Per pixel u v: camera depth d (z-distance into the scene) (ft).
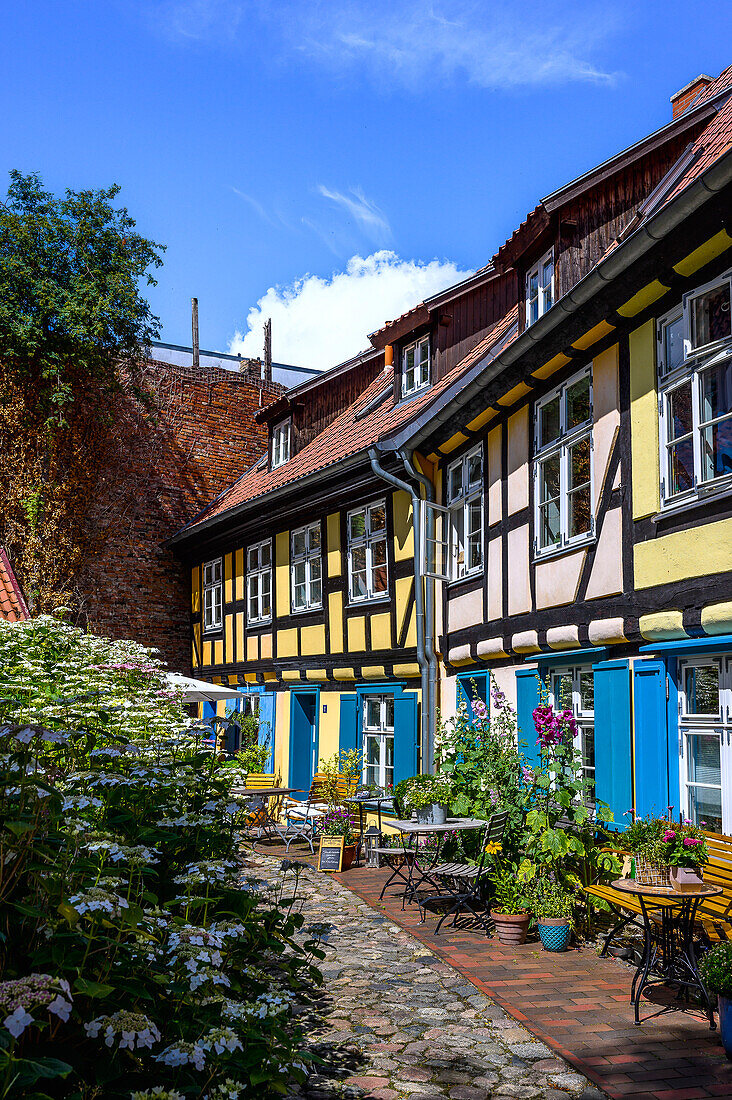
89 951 9.86
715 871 19.77
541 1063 15.81
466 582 37.70
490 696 33.76
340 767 45.83
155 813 15.31
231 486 73.92
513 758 28.63
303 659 52.49
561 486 29.58
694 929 19.84
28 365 60.64
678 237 22.66
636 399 25.18
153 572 68.80
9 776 11.44
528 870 24.41
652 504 24.07
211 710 66.59
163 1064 10.47
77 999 10.16
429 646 40.09
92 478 65.05
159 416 70.28
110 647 31.71
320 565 51.26
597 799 24.88
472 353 44.27
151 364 70.44
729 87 30.04
